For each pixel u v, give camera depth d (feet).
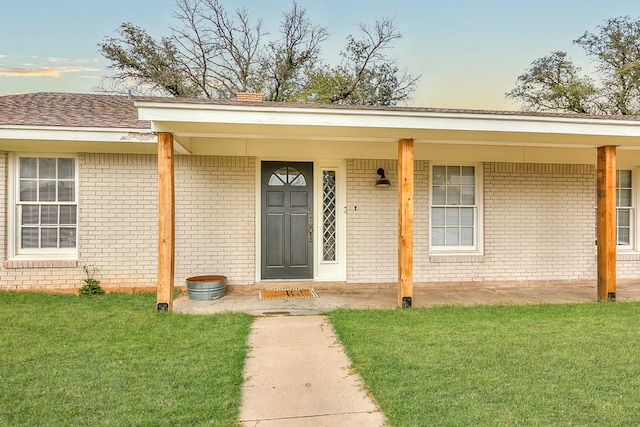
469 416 9.55
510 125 19.83
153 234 25.36
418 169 27.55
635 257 29.37
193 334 16.03
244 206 26.27
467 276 27.89
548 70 74.69
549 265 28.60
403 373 12.09
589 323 17.58
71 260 24.79
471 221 28.78
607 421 9.32
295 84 76.95
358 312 19.79
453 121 19.43
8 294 23.32
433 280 27.63
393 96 76.69
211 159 25.98
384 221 27.40
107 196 25.04
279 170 27.12
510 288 27.40
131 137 23.22
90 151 24.80
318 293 25.30
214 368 12.51
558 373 11.98
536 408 9.91
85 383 11.34
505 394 10.67
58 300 22.26
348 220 27.12
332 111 18.71
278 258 27.07
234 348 14.39
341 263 27.58
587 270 29.01
